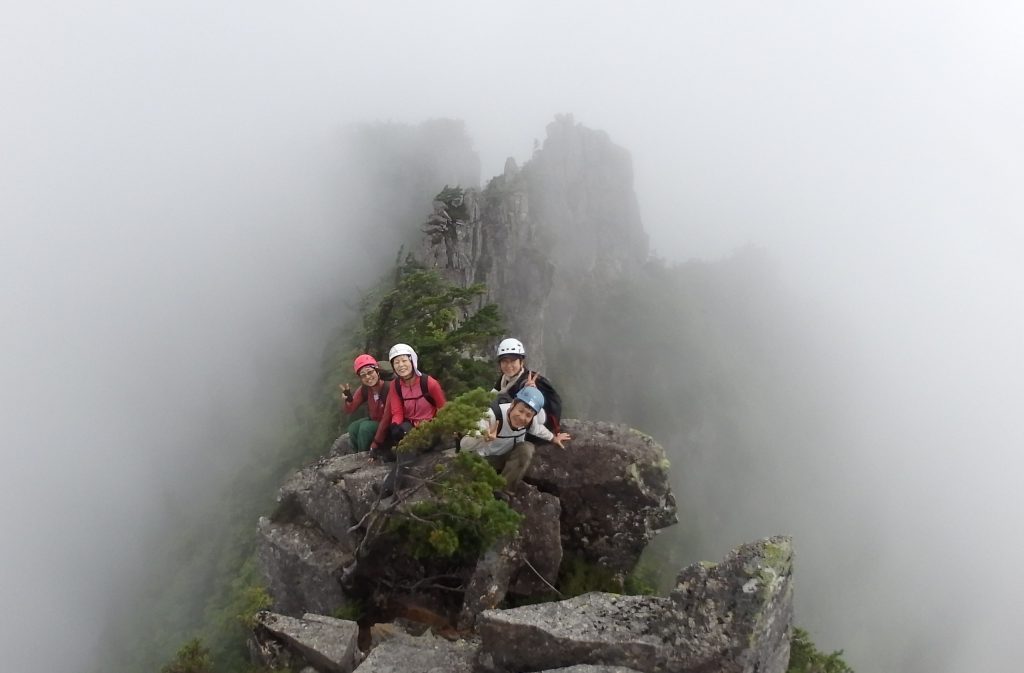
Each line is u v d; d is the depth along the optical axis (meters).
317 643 8.41
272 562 10.81
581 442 9.93
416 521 9.08
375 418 11.04
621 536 9.82
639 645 6.35
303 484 11.30
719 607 6.26
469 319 28.50
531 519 9.41
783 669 6.92
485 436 8.34
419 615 9.48
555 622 6.92
